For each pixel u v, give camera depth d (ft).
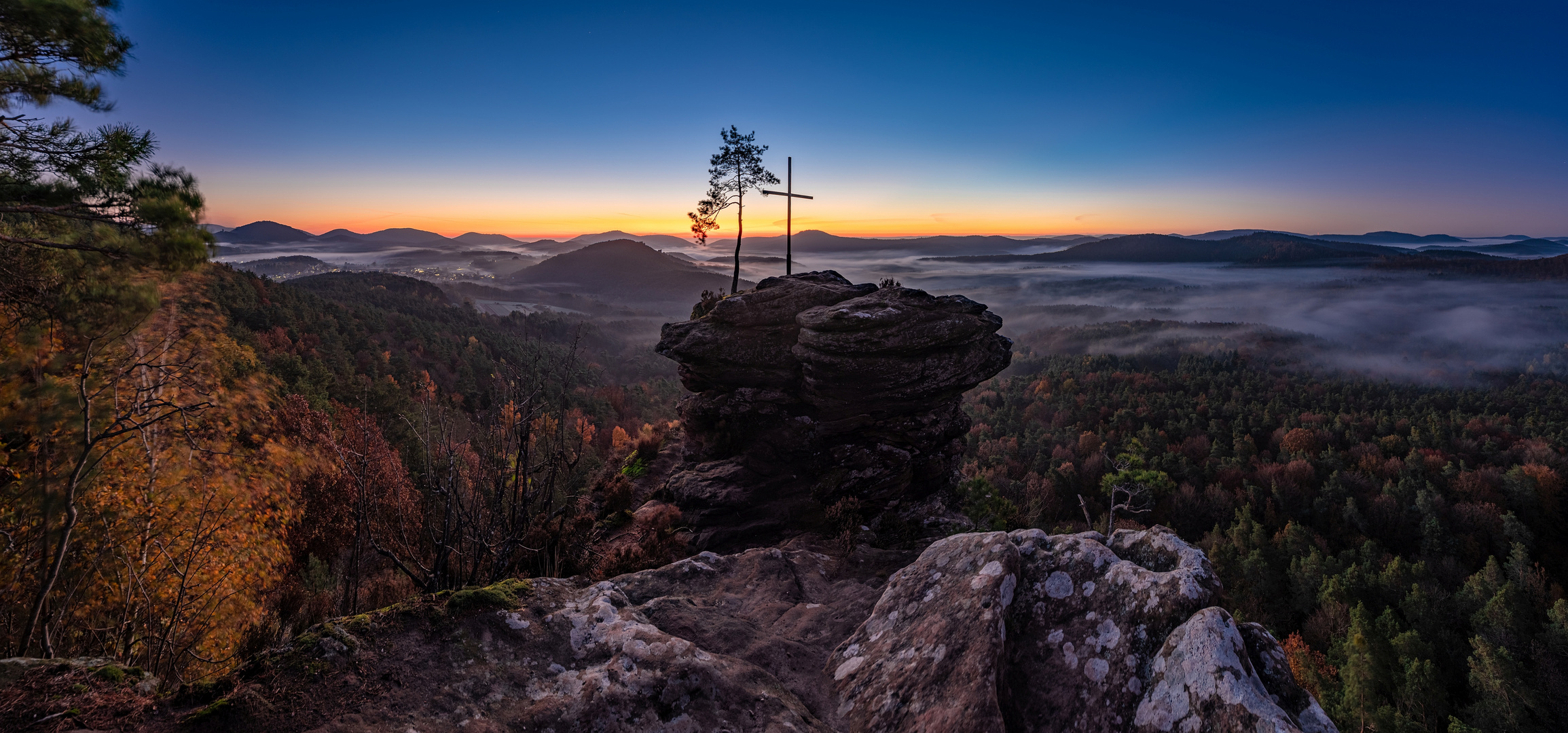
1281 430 491.72
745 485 58.59
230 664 25.90
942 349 59.77
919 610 18.98
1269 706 12.11
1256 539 268.41
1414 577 231.71
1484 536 298.35
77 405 27.09
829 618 21.77
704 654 15.83
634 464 75.05
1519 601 193.36
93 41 24.44
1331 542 314.55
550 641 16.15
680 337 64.03
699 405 65.16
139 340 33.55
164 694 12.65
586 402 320.29
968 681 14.97
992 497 62.49
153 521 31.50
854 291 63.67
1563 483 322.34
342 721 12.27
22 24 23.32
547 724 13.10
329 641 14.07
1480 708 163.53
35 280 27.61
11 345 26.48
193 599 30.14
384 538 32.68
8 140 23.98
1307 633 222.28
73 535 28.89
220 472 35.47
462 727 12.75
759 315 63.10
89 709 11.90
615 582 24.22
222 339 38.06
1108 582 17.58
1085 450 431.02
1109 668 15.31
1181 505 332.60
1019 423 545.85
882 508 58.59
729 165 86.38
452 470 28.71
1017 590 18.54
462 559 28.58
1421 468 376.89
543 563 33.45
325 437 38.29
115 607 30.40
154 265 27.63
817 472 59.41
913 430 60.23
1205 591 16.11
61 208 24.93
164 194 26.58
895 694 15.87
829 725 15.64
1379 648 181.47
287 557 40.86
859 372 57.82
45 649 22.57
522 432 31.14
